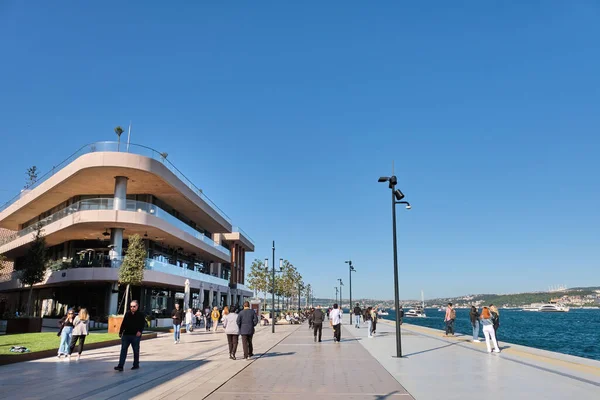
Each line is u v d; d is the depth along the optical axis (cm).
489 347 1661
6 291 4844
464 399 835
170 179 3578
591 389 934
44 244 3259
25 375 1116
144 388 941
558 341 4728
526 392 900
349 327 3859
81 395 865
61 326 1563
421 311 16300
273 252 3353
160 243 4144
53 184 3597
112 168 3184
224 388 947
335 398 843
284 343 2133
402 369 1234
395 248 1608
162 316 4084
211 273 5962
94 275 3169
